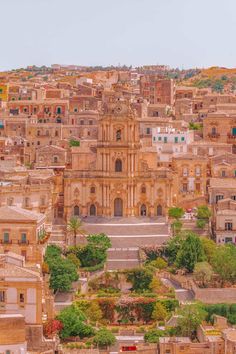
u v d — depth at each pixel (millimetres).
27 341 198750
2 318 187750
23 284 199250
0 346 186875
